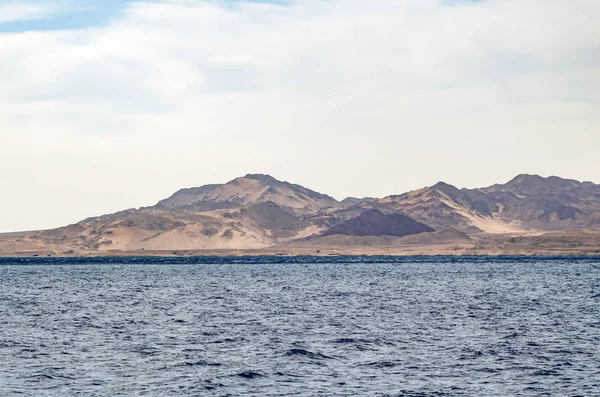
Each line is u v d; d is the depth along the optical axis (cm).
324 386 7788
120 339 11250
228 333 11925
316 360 9219
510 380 8044
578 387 7719
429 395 7394
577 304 17250
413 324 13100
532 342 10706
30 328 12744
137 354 9762
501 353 9712
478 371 8519
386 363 9019
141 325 13175
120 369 8706
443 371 8525
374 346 10350
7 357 9538
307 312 15575
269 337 11381
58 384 7906
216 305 17650
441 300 18838
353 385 7831
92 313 15612
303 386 7788
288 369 8656
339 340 10925
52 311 16200
